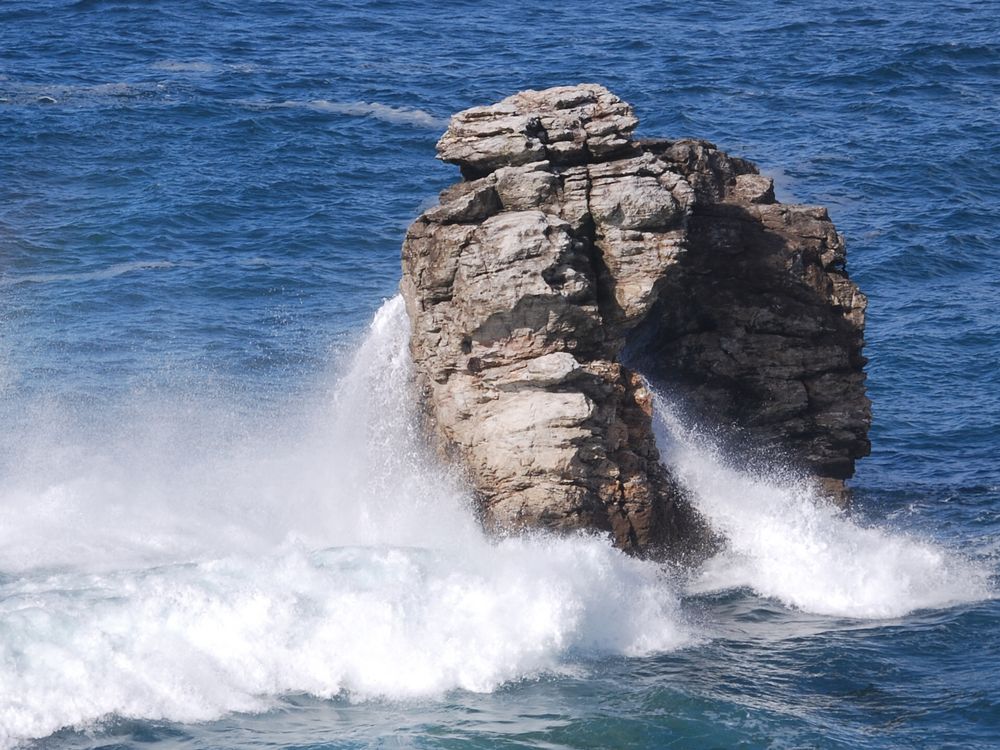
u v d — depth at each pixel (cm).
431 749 8244
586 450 11144
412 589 9538
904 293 19725
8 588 9375
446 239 11369
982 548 11994
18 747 8062
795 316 12644
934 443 14988
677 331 12750
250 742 8256
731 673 9450
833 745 8450
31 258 19462
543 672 9325
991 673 9494
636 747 8381
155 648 8750
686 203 11725
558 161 11812
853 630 10312
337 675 9000
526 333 11212
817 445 12800
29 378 15362
